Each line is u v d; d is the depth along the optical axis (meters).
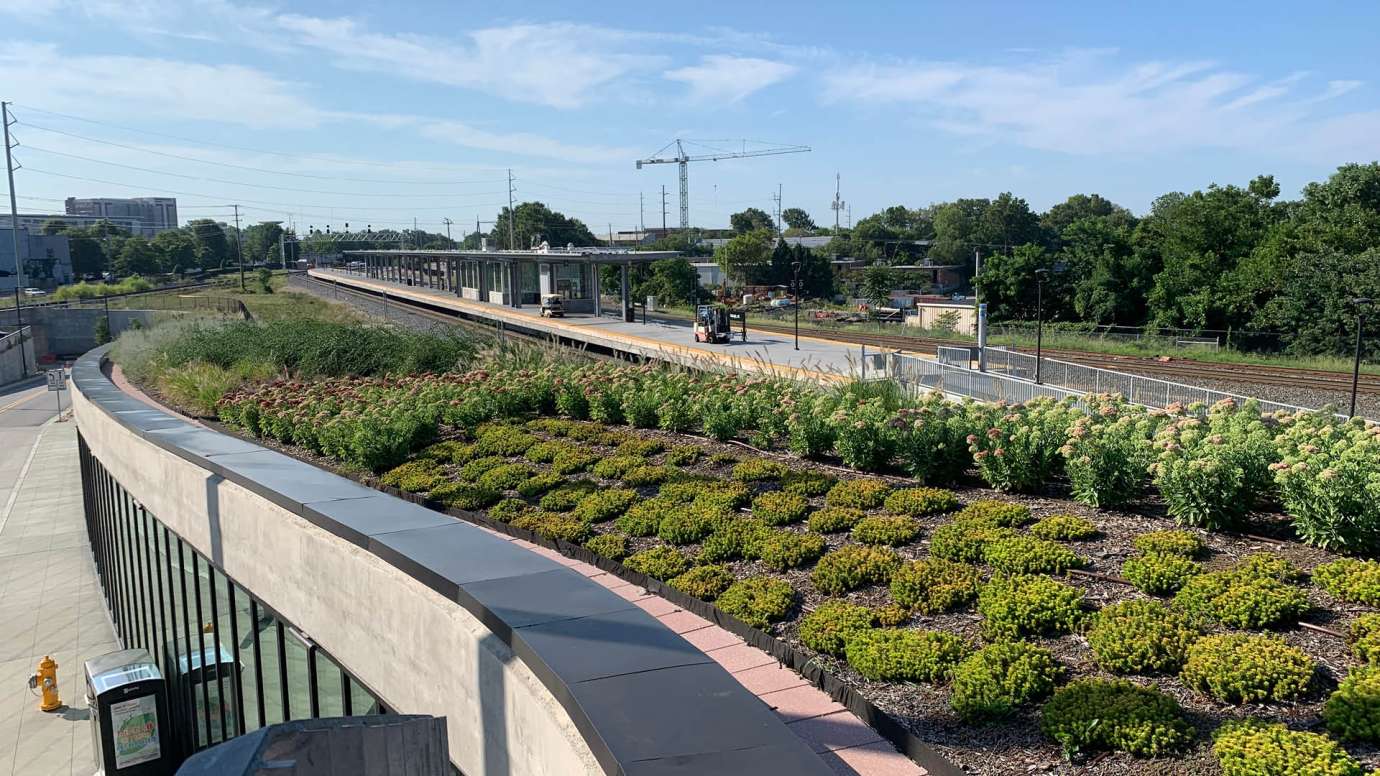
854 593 8.09
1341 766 4.79
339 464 14.95
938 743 5.64
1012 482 10.46
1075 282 50.81
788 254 85.38
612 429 15.77
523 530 10.66
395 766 4.74
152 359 26.08
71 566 24.17
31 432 47.00
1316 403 22.33
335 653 8.08
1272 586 7.02
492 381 18.03
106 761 12.63
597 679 4.97
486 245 65.25
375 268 94.94
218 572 10.91
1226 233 47.53
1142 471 9.40
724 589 8.38
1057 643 6.84
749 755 4.18
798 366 26.05
